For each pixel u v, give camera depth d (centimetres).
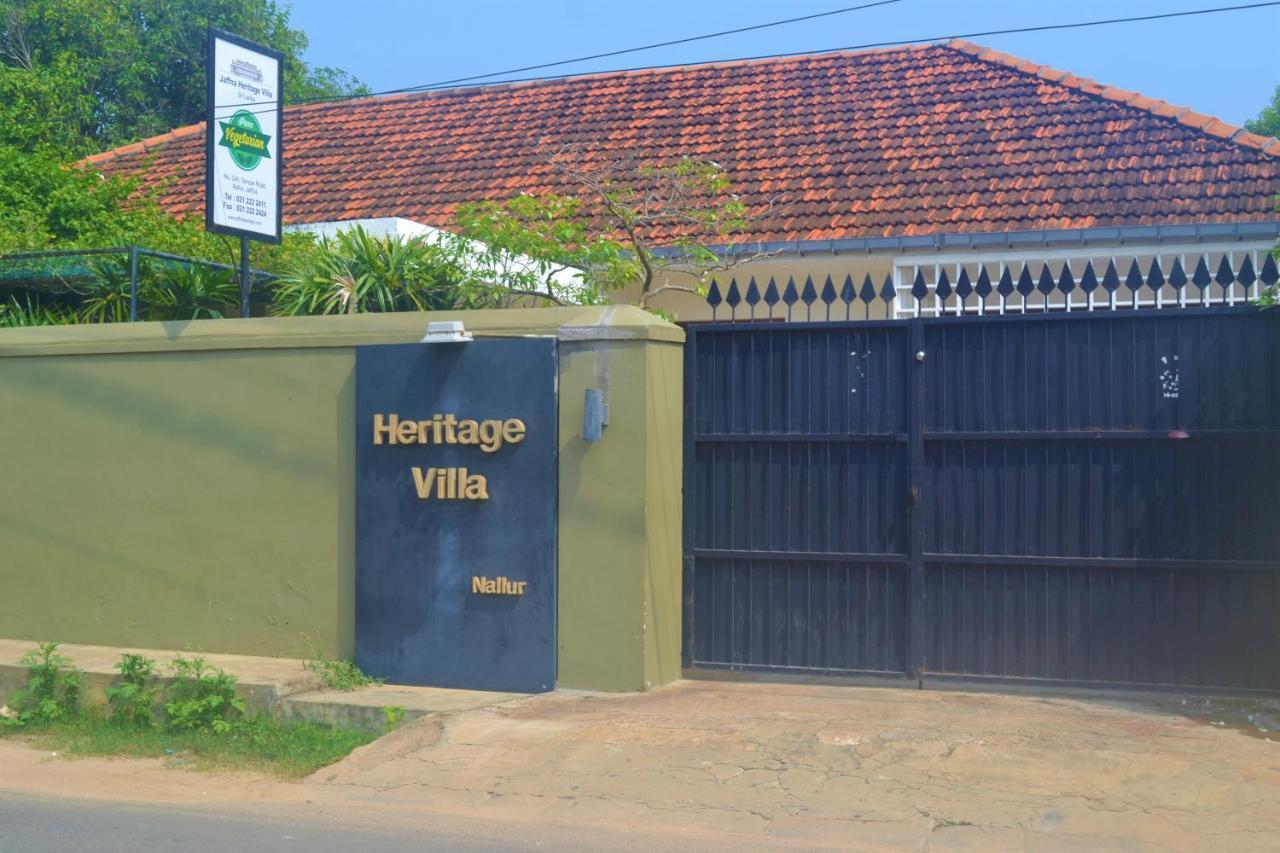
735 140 1477
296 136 1783
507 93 1781
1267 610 705
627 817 586
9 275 1136
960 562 751
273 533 853
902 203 1259
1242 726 664
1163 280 725
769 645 789
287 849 554
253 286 1094
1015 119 1382
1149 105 1344
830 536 777
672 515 791
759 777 617
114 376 899
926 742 642
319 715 758
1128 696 723
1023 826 552
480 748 678
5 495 930
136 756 724
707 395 802
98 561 902
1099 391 730
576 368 778
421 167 1591
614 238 1231
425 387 808
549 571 779
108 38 2766
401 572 813
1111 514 728
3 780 685
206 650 869
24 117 1922
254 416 860
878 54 1609
